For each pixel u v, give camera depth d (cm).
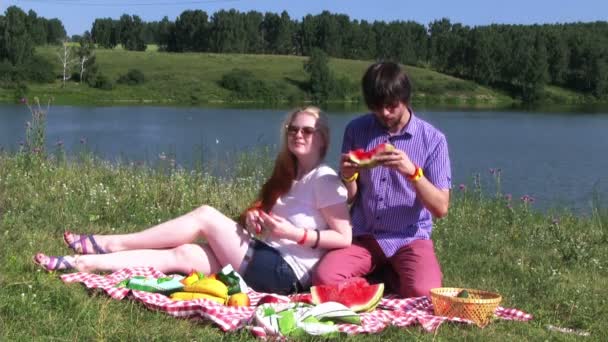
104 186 862
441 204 483
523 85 9219
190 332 402
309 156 496
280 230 482
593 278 629
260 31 12619
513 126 4928
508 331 450
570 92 9719
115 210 735
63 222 661
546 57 9531
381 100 484
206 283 456
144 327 403
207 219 495
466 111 6806
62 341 373
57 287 446
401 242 507
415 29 11719
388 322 432
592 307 514
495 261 665
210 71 8544
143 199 802
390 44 11481
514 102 8925
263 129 3778
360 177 515
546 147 3422
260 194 509
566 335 452
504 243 761
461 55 10056
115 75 8062
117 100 6944
